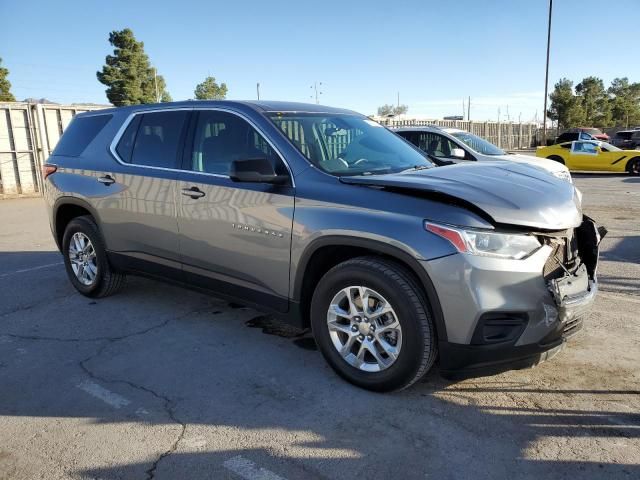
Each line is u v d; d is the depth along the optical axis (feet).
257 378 12.15
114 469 8.98
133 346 14.02
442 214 10.12
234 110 13.74
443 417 10.42
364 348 11.27
